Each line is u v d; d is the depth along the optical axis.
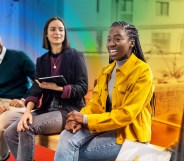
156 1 2.93
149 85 1.87
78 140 1.92
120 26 1.96
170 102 2.86
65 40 2.53
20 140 2.27
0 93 3.08
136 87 1.86
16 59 3.09
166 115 2.89
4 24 4.16
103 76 2.09
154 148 1.69
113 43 1.95
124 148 1.72
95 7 3.38
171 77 2.90
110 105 2.03
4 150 2.68
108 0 3.26
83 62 2.51
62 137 1.96
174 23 2.85
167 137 2.82
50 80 2.36
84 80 2.46
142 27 3.05
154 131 2.90
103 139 1.94
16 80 3.12
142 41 3.06
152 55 3.01
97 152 1.93
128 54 1.98
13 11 4.09
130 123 1.90
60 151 1.90
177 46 2.85
